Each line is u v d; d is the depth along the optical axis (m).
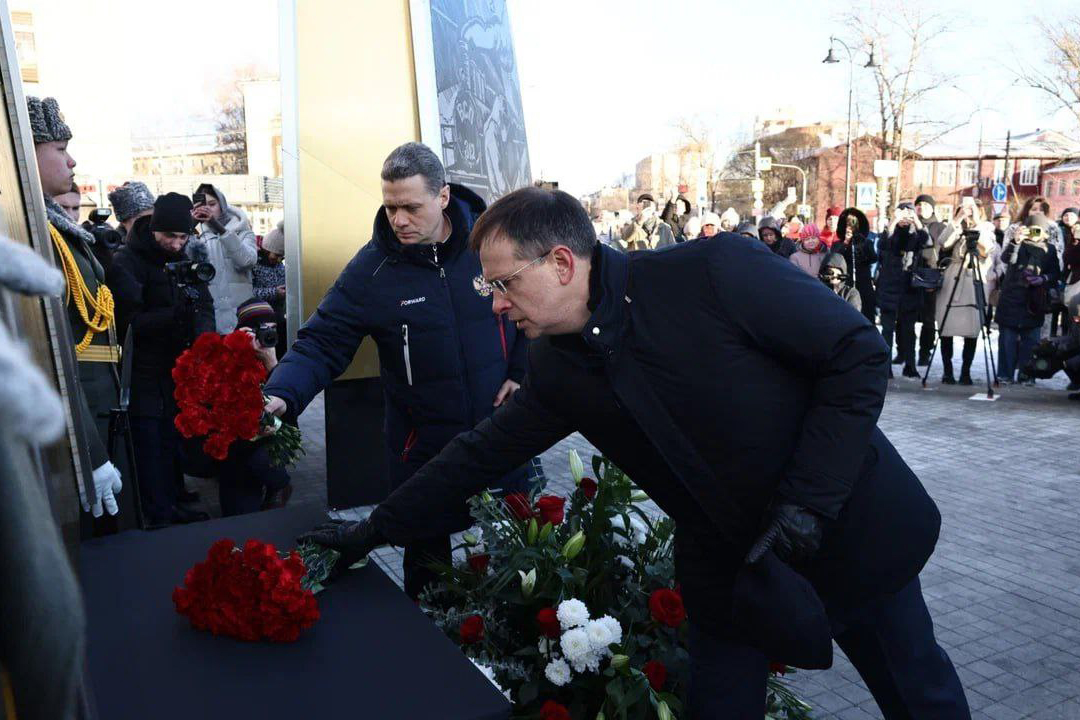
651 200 11.81
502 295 1.72
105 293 3.68
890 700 2.00
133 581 1.89
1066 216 12.11
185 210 4.30
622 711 2.00
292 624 1.61
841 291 9.00
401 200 2.67
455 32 4.98
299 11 4.41
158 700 1.41
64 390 1.92
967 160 58.31
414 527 1.95
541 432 1.93
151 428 4.32
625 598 2.38
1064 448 6.63
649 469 1.83
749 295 1.65
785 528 1.60
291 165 4.48
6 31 1.93
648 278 1.71
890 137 31.83
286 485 4.58
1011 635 3.63
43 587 0.48
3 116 1.77
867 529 1.79
